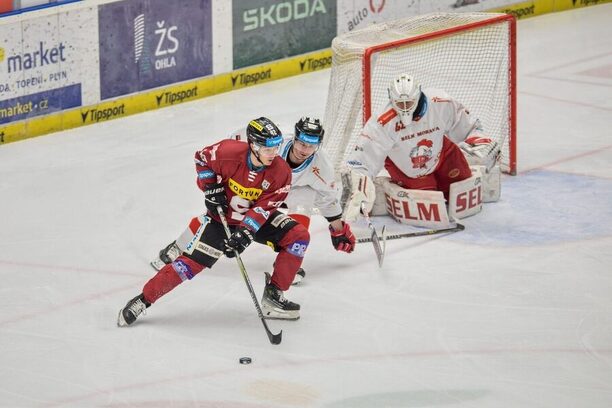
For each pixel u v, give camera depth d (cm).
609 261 1927
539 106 2864
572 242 2012
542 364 1566
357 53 2148
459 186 2103
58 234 2055
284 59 3109
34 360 1574
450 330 1670
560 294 1797
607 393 1487
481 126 2167
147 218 2139
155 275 1697
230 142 1612
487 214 2159
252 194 1612
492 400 1467
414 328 1678
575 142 2592
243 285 1834
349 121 2214
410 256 1955
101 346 1617
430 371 1545
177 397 1475
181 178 2361
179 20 2839
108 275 1872
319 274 1881
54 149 2547
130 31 2745
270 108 2856
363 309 1745
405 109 1964
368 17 3284
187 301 1772
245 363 1566
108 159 2481
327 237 2050
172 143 2595
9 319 1702
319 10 3144
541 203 2212
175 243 1866
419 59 2469
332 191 1814
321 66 3203
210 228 1650
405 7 3362
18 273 1875
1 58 2514
